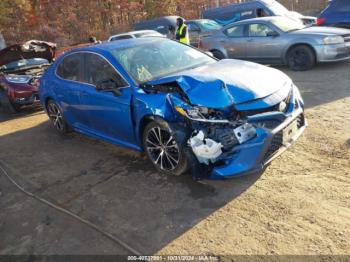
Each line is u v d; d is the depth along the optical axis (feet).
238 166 11.85
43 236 11.76
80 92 17.26
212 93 12.18
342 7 34.96
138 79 14.71
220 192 12.67
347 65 29.32
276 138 12.25
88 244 11.04
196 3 97.35
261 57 32.19
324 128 16.57
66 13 80.79
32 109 29.66
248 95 12.19
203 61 16.58
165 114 12.82
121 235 11.23
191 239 10.59
